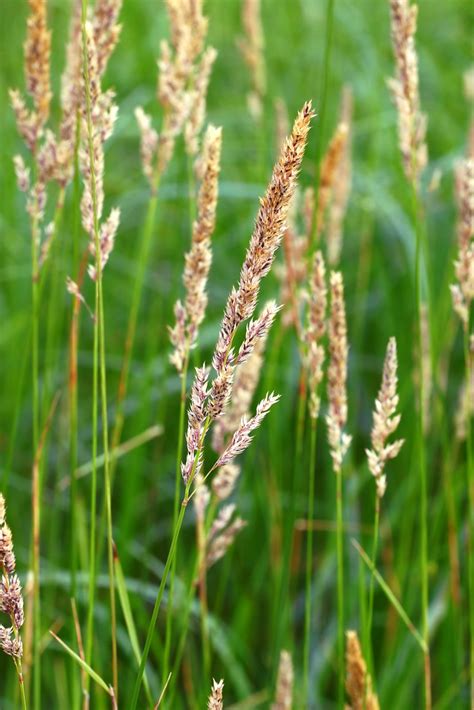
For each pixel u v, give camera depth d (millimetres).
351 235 4199
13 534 2926
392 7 1895
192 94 2016
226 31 5668
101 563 2844
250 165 4215
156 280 3795
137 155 4949
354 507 2984
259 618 2967
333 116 4746
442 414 2367
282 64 5406
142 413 2840
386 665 2391
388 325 3592
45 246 1879
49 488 3262
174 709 2379
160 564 2877
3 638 1230
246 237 3967
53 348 3121
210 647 2695
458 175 2727
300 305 2271
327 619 3004
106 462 1509
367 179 3656
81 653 1748
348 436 1693
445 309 2998
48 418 1909
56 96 4602
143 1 5840
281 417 3004
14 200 4016
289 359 3100
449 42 5688
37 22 1740
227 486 1946
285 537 2170
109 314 3838
